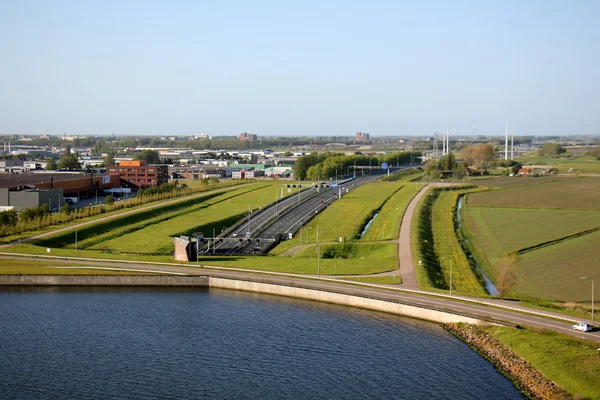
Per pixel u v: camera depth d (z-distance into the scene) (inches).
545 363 4911.4
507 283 7544.3
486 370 4970.5
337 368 5036.9
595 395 4404.5
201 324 6087.6
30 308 6643.7
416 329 5890.8
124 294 7204.7
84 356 5290.4
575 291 7234.3
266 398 4557.1
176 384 4768.7
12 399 4507.9
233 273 7760.8
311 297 6919.3
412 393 4621.1
